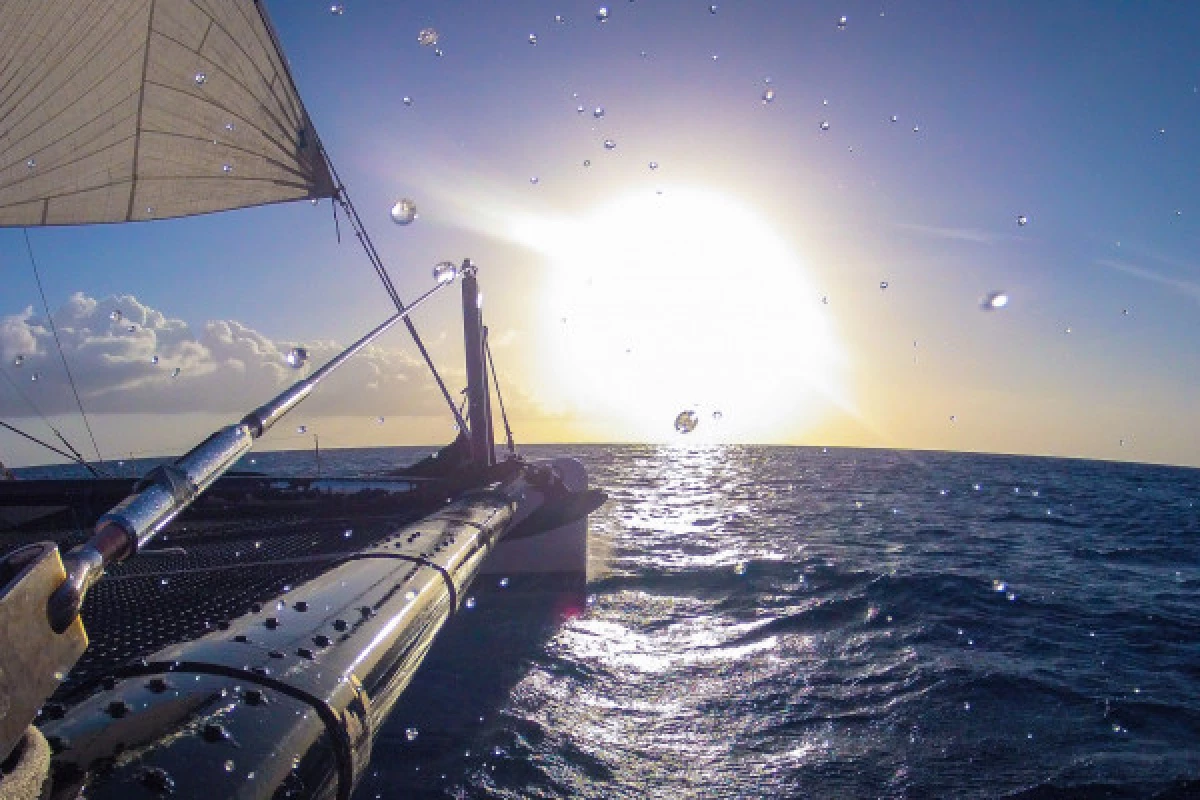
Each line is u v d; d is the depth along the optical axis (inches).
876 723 173.0
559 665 213.8
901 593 309.0
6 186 150.5
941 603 293.9
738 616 271.9
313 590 95.1
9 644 29.2
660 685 198.2
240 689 59.1
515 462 279.0
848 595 304.8
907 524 558.3
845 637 245.4
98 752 45.6
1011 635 250.8
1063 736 166.6
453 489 231.3
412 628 95.7
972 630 255.9
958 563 386.0
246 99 186.2
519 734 165.2
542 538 287.1
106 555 35.8
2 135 145.3
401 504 218.8
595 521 552.7
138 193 172.6
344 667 71.9
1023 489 956.6
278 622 79.2
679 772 148.9
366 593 97.9
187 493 41.2
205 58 171.5
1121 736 166.9
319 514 211.2
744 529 511.2
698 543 443.8
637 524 535.8
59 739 45.5
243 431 49.0
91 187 164.2
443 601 115.8
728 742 163.0
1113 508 722.2
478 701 185.3
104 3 145.1
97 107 156.8
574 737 164.2
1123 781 145.2
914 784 144.6
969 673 207.0
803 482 1015.6
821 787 143.4
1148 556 426.9
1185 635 253.8
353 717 66.4
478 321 262.7
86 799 40.8
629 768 150.3
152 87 163.9
